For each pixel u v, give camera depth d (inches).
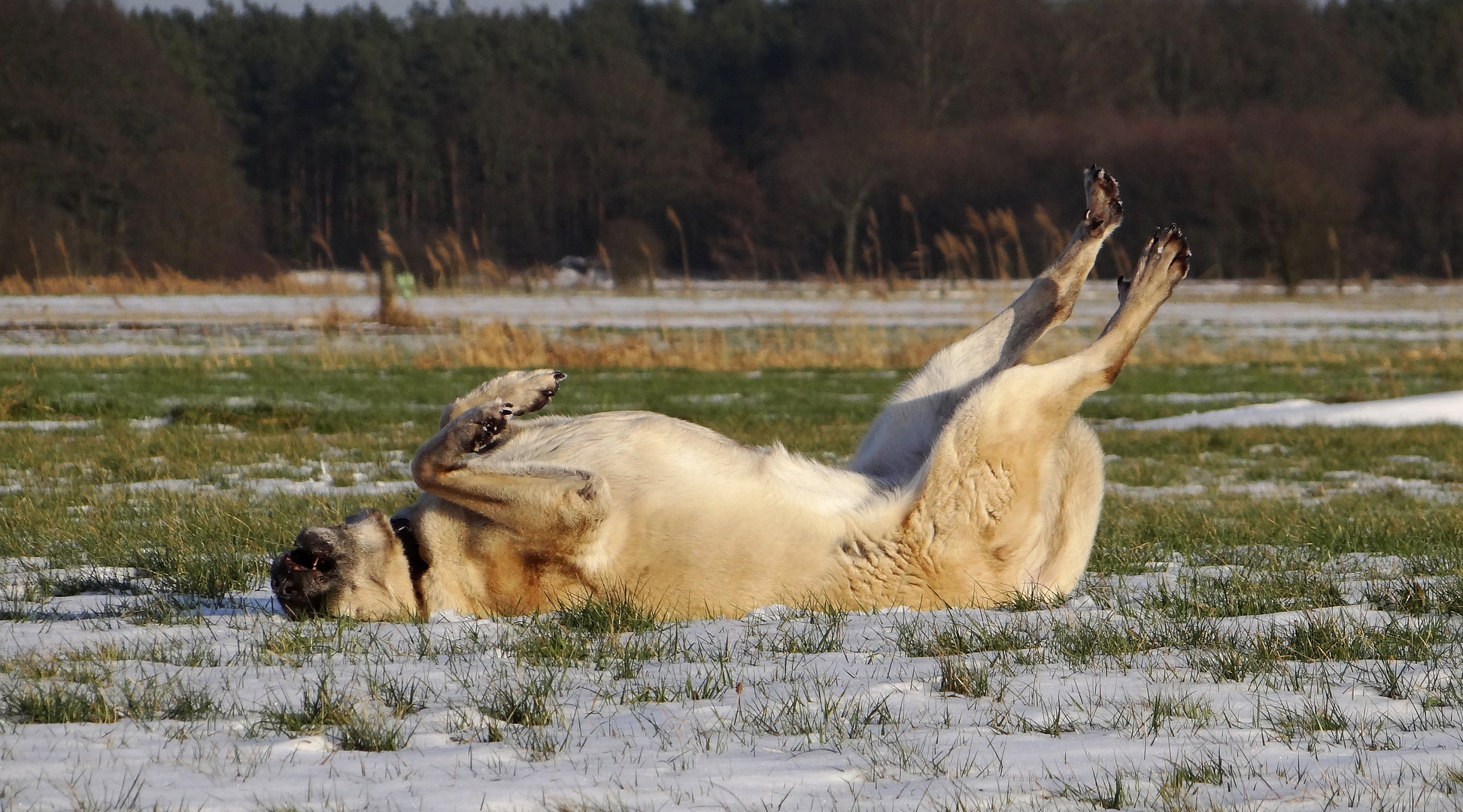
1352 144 5506.9
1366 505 735.1
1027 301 474.9
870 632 370.9
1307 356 2049.7
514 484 367.2
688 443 394.9
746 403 1382.9
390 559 375.2
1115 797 237.1
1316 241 4099.4
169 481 783.1
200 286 4042.8
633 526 385.1
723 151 6732.3
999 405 412.5
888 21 6663.4
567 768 255.9
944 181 5659.5
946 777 250.8
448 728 282.2
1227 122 5831.7
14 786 236.2
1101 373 429.7
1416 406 1234.6
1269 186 4222.4
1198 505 733.3
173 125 5521.7
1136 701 304.0
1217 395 1536.7
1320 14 7391.7
